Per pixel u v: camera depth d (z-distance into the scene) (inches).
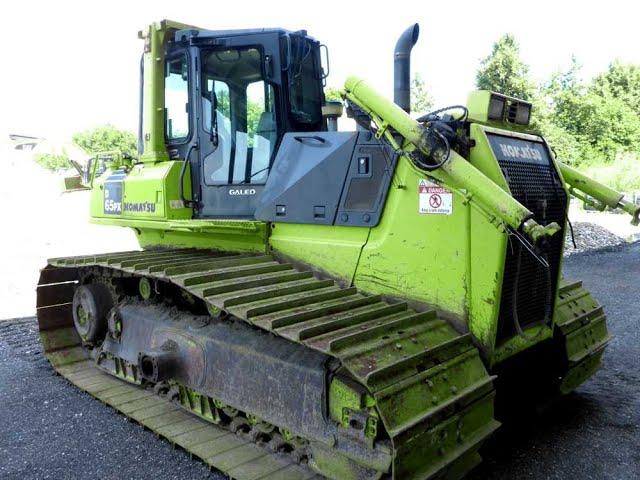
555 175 150.6
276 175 153.7
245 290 134.4
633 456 141.9
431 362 114.4
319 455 118.0
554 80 1385.3
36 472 139.5
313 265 149.0
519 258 125.7
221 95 166.1
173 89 177.5
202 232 173.9
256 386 132.4
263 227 157.1
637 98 1563.7
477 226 122.3
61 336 224.4
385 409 100.2
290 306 125.5
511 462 139.8
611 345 233.1
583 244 517.0
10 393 192.1
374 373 101.2
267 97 160.9
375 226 137.3
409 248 132.2
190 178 173.9
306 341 109.3
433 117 131.9
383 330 116.8
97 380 198.7
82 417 171.9
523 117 148.7
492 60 1185.4
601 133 1325.0
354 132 140.0
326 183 143.9
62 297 226.8
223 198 167.0
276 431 138.7
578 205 734.5
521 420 164.7
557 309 163.0
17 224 553.9
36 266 422.9
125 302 192.1
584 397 180.5
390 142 127.5
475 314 125.0
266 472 129.7
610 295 323.9
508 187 122.0
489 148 124.5
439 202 126.6
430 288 130.2
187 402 165.6
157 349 165.2
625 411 169.3
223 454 139.6
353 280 142.1
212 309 153.6
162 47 177.8
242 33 161.3
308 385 119.7
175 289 172.1
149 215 177.3
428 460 105.7
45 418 171.5
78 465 142.8
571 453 143.9
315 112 176.2
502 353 131.0
